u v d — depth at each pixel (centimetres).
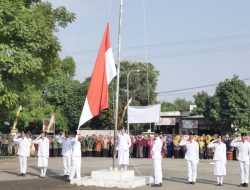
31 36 2600
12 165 2839
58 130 6231
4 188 1702
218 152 1903
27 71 2678
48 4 3183
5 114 3183
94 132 5322
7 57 2534
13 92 2755
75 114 6297
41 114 5041
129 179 1819
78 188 1717
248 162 1880
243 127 5956
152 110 2962
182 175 2291
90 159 3481
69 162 2139
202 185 1892
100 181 1784
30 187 1741
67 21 3253
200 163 3116
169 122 7006
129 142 2248
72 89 6438
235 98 5884
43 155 2130
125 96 7712
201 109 7225
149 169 2605
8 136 3997
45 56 2845
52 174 2281
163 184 1911
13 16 2594
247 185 1875
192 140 1955
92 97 1828
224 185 1908
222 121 5978
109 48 1869
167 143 3672
